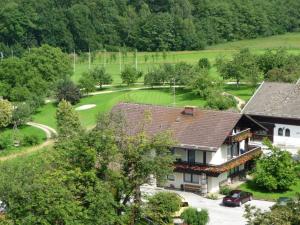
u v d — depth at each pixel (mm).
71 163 50469
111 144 50500
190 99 129500
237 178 77375
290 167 72562
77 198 48375
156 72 145375
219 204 69125
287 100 93062
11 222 45750
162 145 52344
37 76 144500
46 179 47219
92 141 50594
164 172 51781
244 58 144375
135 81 152750
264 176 72375
